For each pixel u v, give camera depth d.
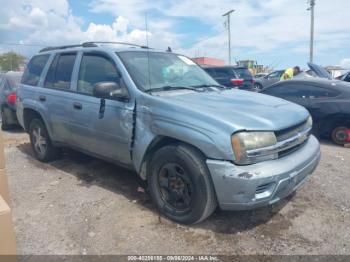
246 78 14.79
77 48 4.84
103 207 3.84
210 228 3.37
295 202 3.91
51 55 5.29
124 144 3.85
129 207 3.83
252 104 3.58
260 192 2.98
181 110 3.30
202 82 4.48
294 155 3.31
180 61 4.71
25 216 3.69
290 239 3.17
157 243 3.13
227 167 2.95
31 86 5.48
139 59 4.20
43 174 4.98
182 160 3.23
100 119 4.07
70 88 4.65
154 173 3.57
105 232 3.32
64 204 3.95
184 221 3.38
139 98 3.67
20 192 4.34
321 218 3.54
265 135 3.03
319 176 4.76
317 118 7.00
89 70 4.45
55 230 3.38
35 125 5.52
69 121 4.60
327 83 7.15
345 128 6.76
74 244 3.14
